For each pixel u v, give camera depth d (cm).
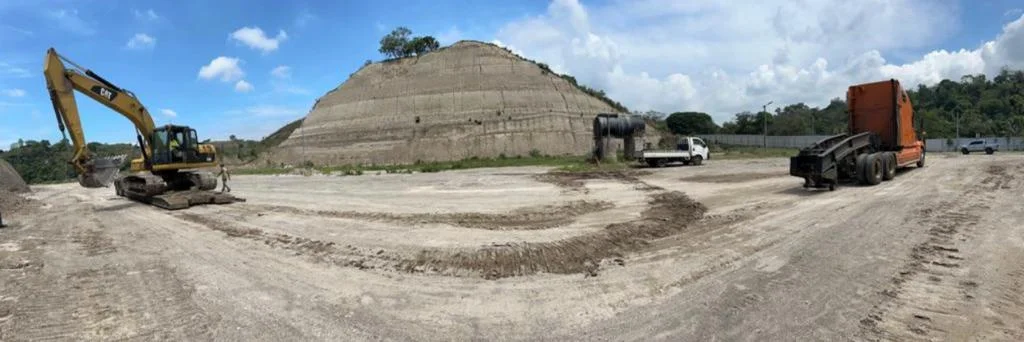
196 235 1090
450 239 938
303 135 7912
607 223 1077
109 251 941
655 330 492
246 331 512
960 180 1566
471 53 8275
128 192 2102
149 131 1850
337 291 642
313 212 1398
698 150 3409
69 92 1634
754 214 1110
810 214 1076
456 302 591
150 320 550
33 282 716
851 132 1834
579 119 7400
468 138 6969
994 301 536
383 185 2402
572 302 580
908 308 523
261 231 1098
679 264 721
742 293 585
